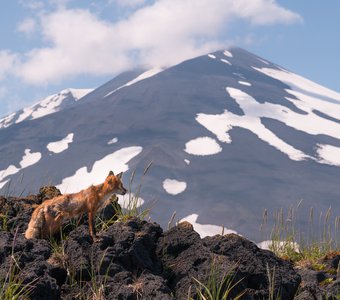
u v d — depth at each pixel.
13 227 15.76
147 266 13.94
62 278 13.30
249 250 14.67
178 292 13.45
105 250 13.71
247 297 13.50
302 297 13.96
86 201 14.68
